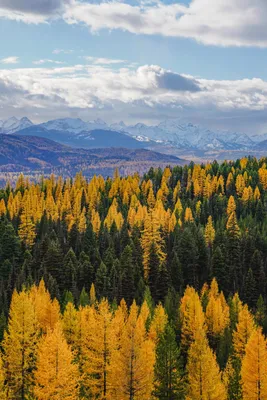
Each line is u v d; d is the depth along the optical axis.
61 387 32.84
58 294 75.12
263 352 37.34
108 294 83.69
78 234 120.38
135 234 113.38
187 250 96.19
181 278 91.50
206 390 35.16
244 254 103.19
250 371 37.53
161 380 36.41
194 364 35.94
